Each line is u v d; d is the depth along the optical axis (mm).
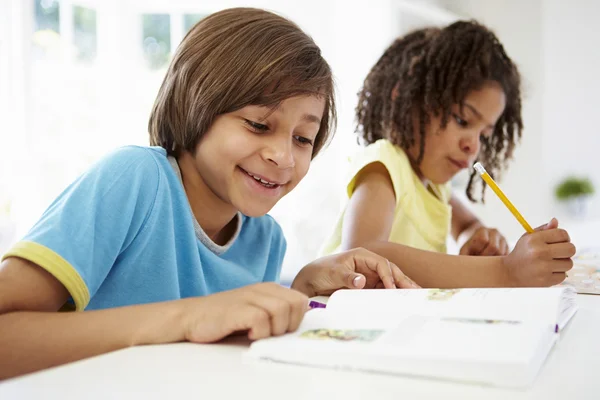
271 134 827
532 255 953
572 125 3645
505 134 1666
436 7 2906
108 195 740
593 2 3498
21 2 2342
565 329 646
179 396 422
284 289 587
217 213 927
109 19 2758
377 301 706
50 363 571
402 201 1348
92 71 2717
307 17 2783
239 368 490
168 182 845
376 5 2691
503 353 465
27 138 2383
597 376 475
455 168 1441
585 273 1100
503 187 3252
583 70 3582
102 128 2738
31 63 2400
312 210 2779
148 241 804
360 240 1203
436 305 668
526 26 3250
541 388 445
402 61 1488
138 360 508
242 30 834
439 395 428
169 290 827
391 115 1449
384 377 467
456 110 1399
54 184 2523
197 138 855
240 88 804
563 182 3674
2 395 421
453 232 1740
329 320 610
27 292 623
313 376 470
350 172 1335
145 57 2871
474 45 1428
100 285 774
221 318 554
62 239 658
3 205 2346
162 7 2846
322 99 848
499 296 675
